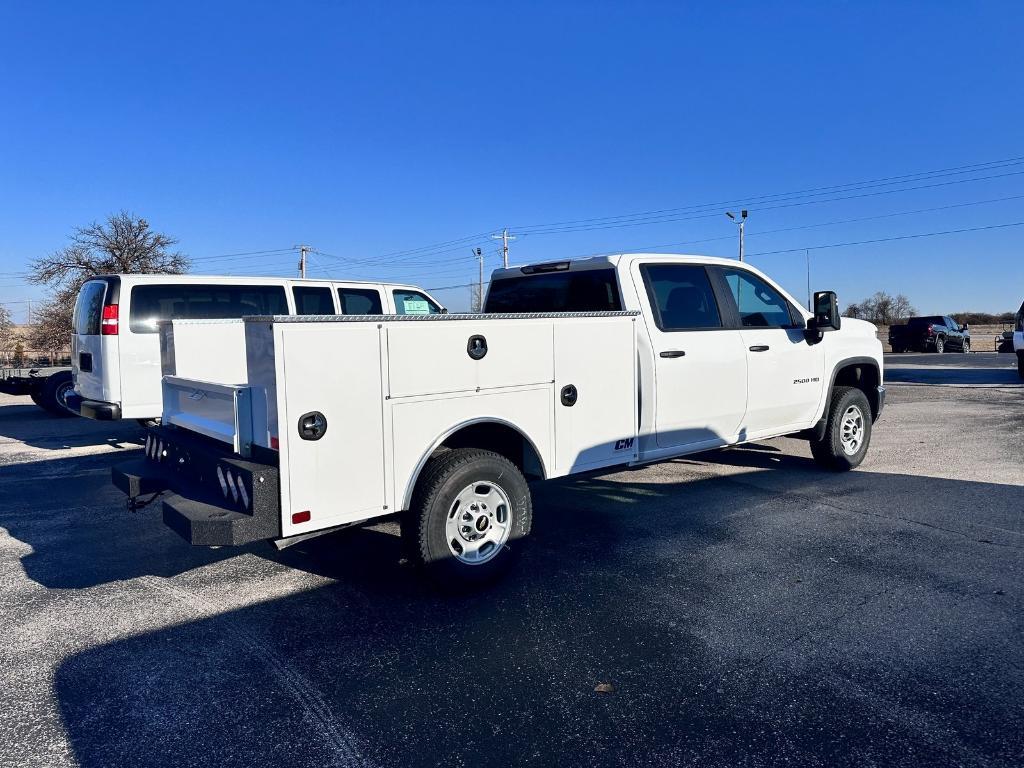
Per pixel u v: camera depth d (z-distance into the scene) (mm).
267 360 3629
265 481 3582
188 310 8547
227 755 2785
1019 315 17250
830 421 7191
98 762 2740
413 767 2699
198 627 3936
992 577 4453
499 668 3441
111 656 3600
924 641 3617
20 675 3408
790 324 6797
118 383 8086
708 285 6109
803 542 5188
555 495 6656
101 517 6152
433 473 4113
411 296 10828
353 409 3791
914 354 32656
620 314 5047
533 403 4578
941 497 6371
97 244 38500
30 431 11039
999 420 10938
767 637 3697
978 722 2914
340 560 5035
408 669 3445
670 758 2723
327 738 2889
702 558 4898
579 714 3031
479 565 4301
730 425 6176
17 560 5059
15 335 43125
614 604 4156
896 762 2674
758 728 2902
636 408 5227
